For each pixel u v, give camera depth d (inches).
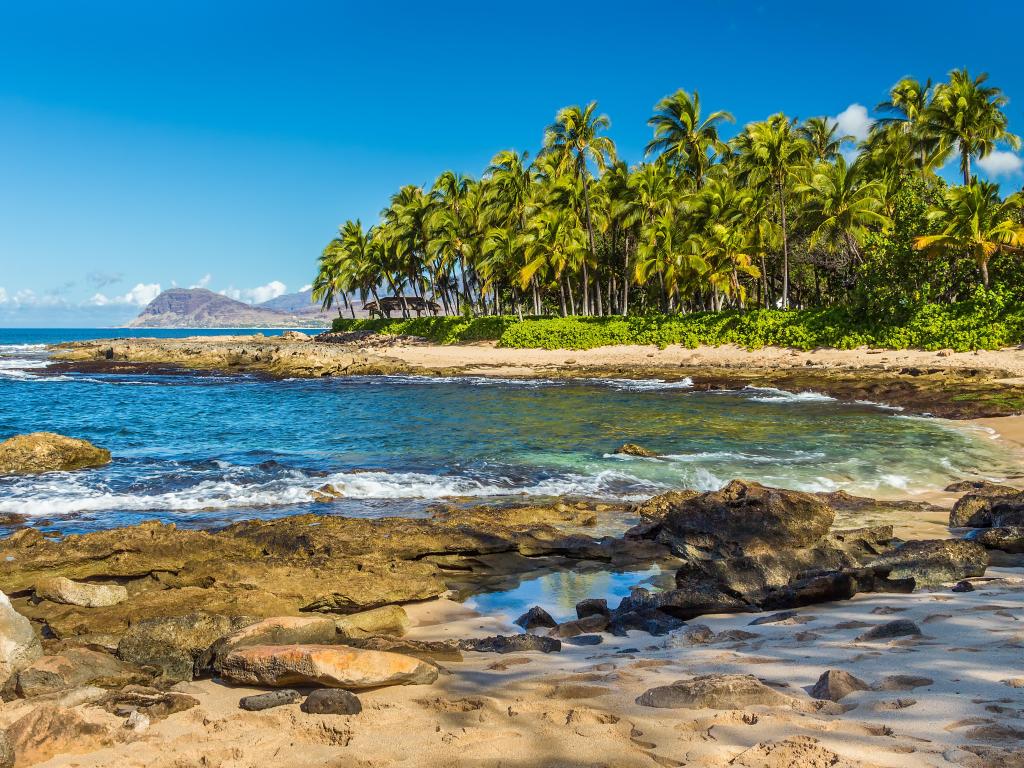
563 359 1845.5
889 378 1215.6
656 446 639.8
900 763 108.9
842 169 1644.9
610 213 2059.5
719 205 1788.9
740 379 1346.0
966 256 1471.5
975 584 245.1
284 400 1147.9
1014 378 1141.1
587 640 212.7
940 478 498.9
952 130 1621.6
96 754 131.7
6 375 1738.4
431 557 317.4
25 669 171.3
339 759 127.3
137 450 643.5
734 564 265.4
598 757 123.0
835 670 148.3
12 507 417.4
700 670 168.6
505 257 2162.9
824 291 2188.7
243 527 351.6
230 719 147.4
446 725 142.5
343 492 458.0
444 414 924.0
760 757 114.9
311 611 259.8
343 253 3208.7
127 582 284.2
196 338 3629.4
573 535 343.3
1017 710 125.5
